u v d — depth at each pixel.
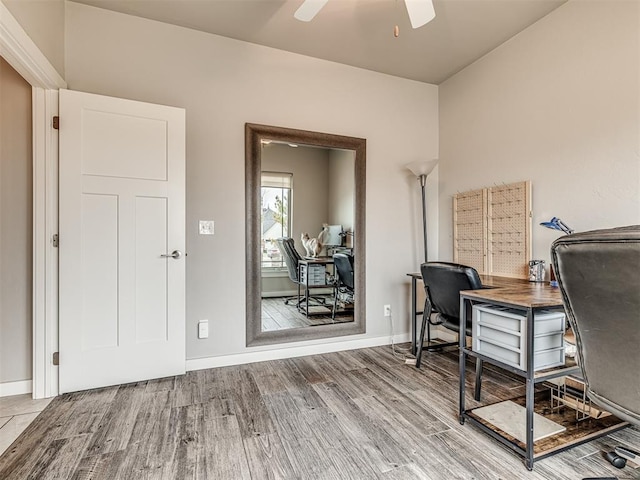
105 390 2.16
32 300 2.10
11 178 2.10
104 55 2.30
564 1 2.24
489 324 1.65
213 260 2.58
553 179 2.37
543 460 1.48
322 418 1.84
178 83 2.49
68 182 2.10
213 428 1.73
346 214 3.07
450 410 1.94
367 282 3.15
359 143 3.09
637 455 1.43
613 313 0.92
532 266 2.38
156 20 2.43
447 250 3.38
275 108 2.78
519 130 2.62
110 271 2.20
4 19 1.51
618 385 0.97
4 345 2.09
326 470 1.42
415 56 2.93
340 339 3.03
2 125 2.08
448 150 3.36
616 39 1.99
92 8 2.28
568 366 1.53
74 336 2.12
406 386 2.27
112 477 1.37
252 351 2.71
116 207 2.21
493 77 2.84
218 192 2.60
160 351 2.34
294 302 2.91
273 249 2.83
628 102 1.94
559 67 2.31
